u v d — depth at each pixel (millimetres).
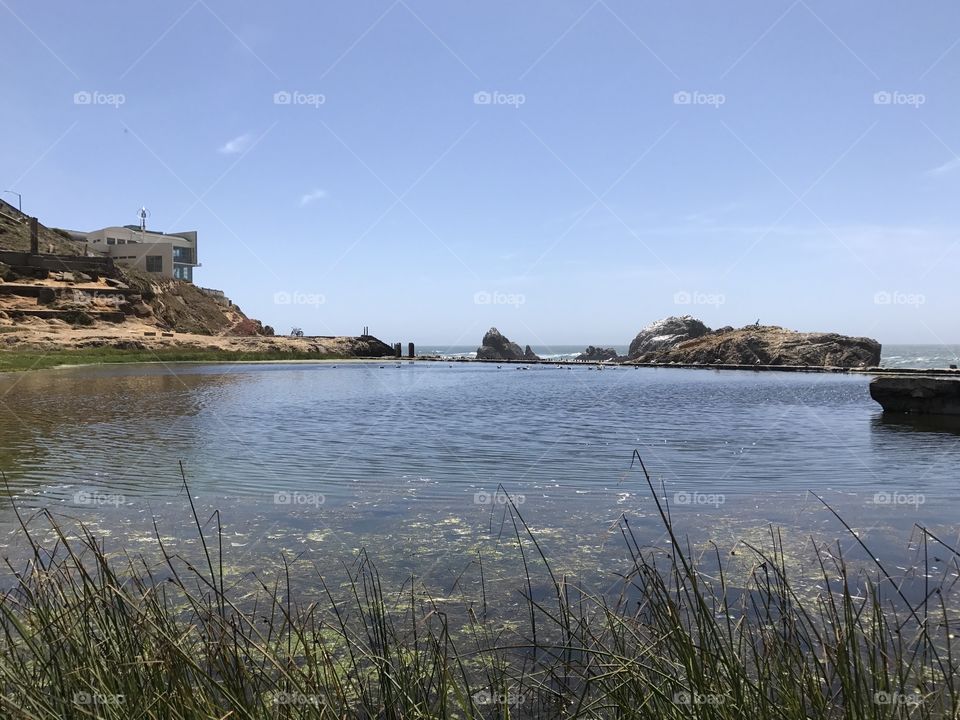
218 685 3055
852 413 22188
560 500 9062
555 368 70688
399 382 41469
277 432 16266
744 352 69875
